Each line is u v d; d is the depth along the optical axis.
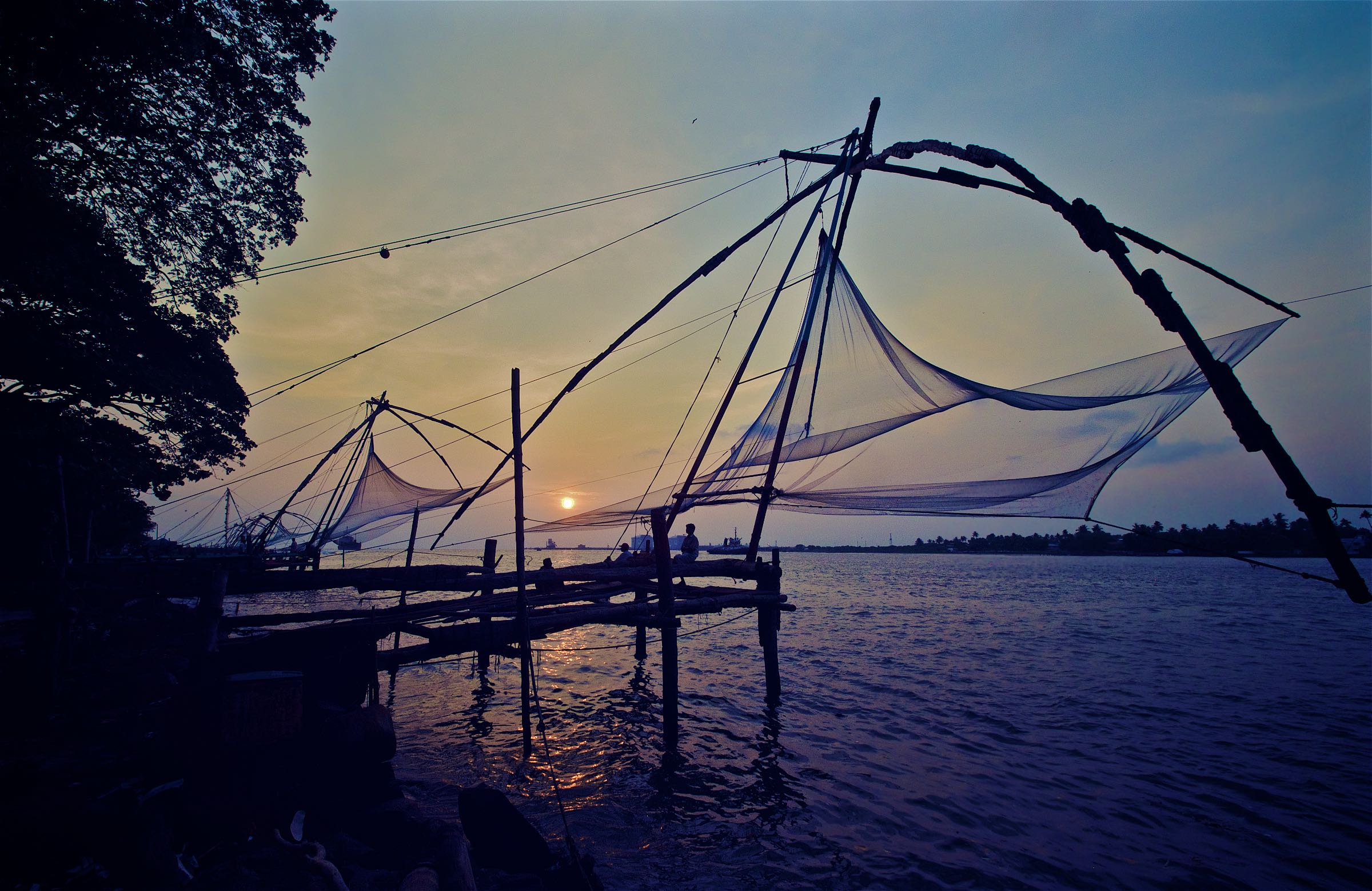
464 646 8.72
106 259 12.89
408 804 6.28
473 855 5.86
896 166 6.98
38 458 13.91
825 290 10.38
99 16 8.76
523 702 9.45
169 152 11.56
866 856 6.82
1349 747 10.41
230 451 18.38
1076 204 4.67
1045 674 16.42
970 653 19.67
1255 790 8.62
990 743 10.66
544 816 7.71
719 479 11.92
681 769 9.38
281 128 12.53
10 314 12.66
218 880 4.62
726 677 16.06
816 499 9.91
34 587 8.48
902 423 8.18
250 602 31.70
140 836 4.80
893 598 42.84
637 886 6.16
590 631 24.88
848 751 10.23
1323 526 3.38
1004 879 6.36
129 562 15.91
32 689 8.16
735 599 11.93
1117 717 12.27
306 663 7.43
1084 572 93.00
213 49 10.44
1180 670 16.84
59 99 9.83
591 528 16.11
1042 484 7.20
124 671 10.86
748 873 6.45
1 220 10.75
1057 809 8.04
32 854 4.58
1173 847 7.05
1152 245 4.45
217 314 16.08
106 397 14.77
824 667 17.39
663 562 10.45
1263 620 28.48
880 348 9.41
